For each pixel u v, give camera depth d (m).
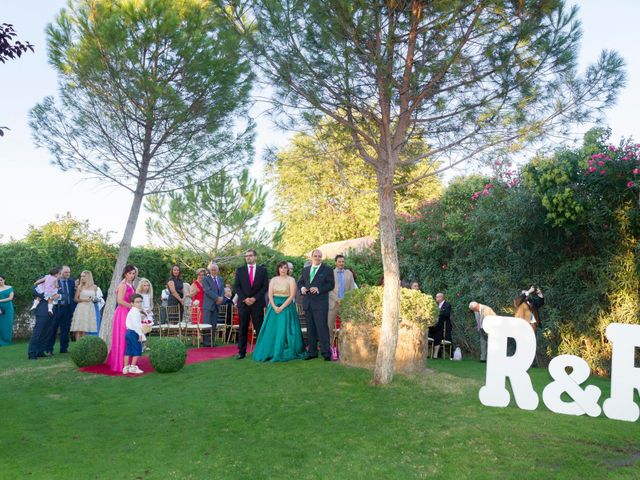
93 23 9.62
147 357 9.93
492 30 6.66
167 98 9.71
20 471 4.51
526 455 4.97
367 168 8.85
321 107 7.25
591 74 6.60
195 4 10.05
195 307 12.12
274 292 9.26
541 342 11.09
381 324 8.05
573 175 10.07
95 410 6.41
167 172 10.84
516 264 11.53
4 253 13.46
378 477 4.43
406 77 7.12
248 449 5.09
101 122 10.18
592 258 10.30
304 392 7.12
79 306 10.91
